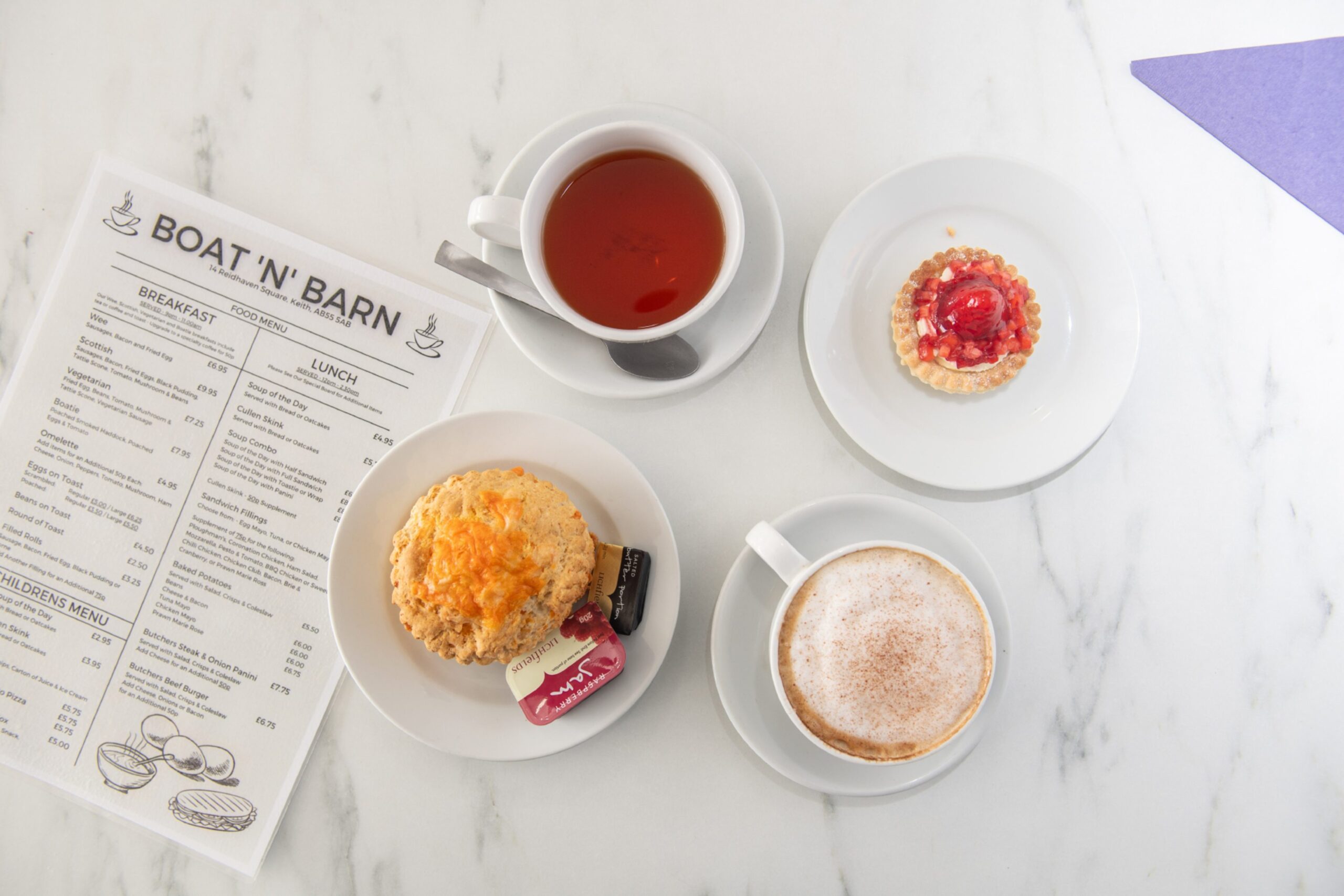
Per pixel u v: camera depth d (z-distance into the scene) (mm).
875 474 541
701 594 538
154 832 545
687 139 473
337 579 501
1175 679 538
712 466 542
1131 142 541
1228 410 540
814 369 511
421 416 545
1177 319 542
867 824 536
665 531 505
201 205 548
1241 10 538
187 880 543
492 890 538
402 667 509
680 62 545
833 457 542
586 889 537
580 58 546
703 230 493
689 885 536
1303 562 538
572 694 491
